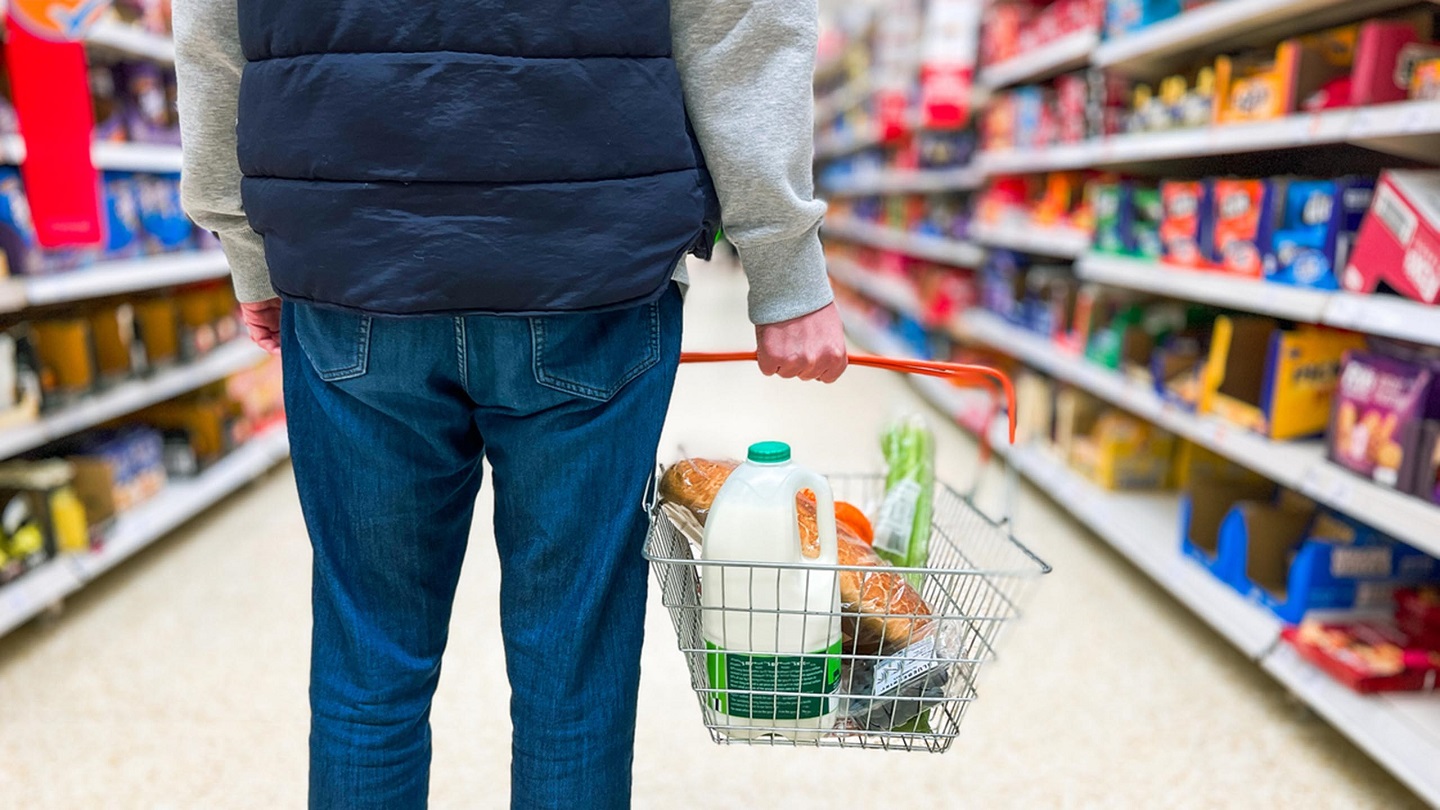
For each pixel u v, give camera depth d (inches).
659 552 43.6
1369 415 73.2
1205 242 99.0
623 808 39.0
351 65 30.9
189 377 124.6
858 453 157.9
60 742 73.9
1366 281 75.0
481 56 30.8
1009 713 79.9
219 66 35.4
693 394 203.3
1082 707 81.0
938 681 39.1
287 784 69.0
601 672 37.3
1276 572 89.5
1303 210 85.0
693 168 34.1
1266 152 119.2
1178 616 99.4
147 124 120.5
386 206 31.5
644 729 76.9
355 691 37.6
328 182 32.1
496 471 38.2
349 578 37.8
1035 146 152.0
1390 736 68.2
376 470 36.7
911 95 232.5
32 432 93.3
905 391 213.3
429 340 34.1
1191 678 86.3
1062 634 94.6
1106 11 123.4
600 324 35.1
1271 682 85.9
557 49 31.1
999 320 169.9
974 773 71.4
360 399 36.1
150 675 84.5
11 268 92.1
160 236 123.6
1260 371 92.4
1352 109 75.9
